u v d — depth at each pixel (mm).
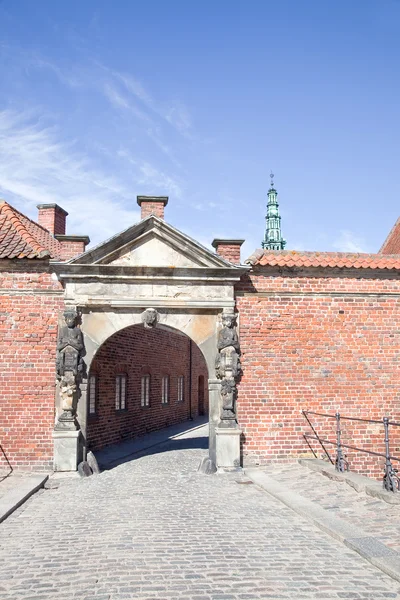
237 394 12773
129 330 19156
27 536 7254
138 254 12828
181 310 12945
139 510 8773
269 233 55812
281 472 11680
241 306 13086
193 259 12875
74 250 12992
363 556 6207
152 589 5312
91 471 12164
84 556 6367
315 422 12883
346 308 13375
